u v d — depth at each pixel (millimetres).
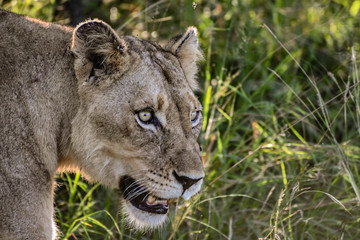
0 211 7297
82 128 7867
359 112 10445
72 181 10578
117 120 7711
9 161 7391
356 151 11383
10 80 7520
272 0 14203
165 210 8289
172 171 7793
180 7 12945
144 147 7766
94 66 7738
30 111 7605
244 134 11859
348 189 10750
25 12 11391
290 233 8953
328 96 12664
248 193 10977
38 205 7547
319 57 13242
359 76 11594
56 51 7867
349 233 10156
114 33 7602
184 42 8594
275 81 12836
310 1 14164
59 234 9586
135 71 7734
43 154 7715
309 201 10773
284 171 10484
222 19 13133
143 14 12594
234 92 12094
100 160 7977
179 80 7977
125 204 8266
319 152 11109
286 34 13391
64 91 7852
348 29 13367
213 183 10672
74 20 12211
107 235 9750
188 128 7922
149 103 7664
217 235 10258
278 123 12328
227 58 12750
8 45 7641
